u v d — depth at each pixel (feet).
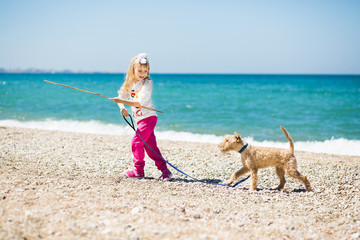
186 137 45.93
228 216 13.56
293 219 13.97
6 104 84.48
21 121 56.44
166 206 14.20
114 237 10.28
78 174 20.15
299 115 69.82
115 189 16.80
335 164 26.53
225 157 28.14
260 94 126.00
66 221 11.35
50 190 15.53
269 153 18.06
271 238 11.12
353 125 56.85
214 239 10.43
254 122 60.95
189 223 12.10
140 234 10.60
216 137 46.03
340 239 11.98
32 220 11.10
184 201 15.43
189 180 20.53
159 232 10.78
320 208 15.76
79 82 244.01
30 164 21.86
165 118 66.08
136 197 15.49
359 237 12.10
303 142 42.65
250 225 12.50
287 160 17.95
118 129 50.85
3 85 176.14
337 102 94.58
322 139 45.39
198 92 138.41
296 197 17.35
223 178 21.53
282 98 108.78
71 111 73.05
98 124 55.36
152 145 19.81
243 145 18.58
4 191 14.30
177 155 27.94
